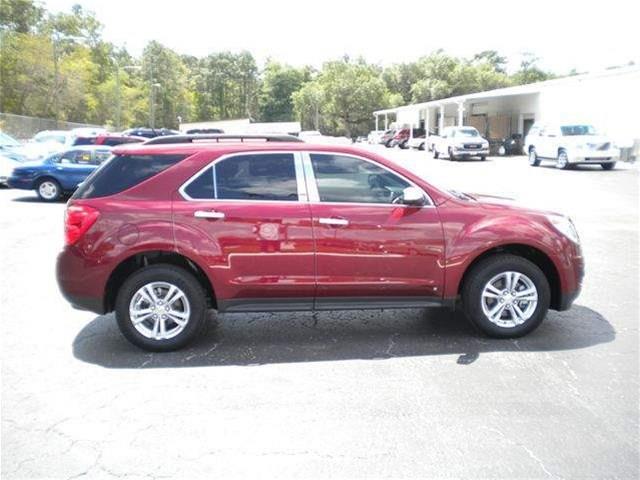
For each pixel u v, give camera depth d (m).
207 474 3.12
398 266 4.92
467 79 74.62
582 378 4.27
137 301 4.88
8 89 50.09
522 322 5.10
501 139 38.84
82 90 55.72
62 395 4.09
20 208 14.31
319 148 4.99
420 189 5.00
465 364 4.57
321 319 5.80
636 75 25.45
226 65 125.69
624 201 14.44
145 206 4.80
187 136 5.34
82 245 4.76
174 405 3.92
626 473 3.09
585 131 25.05
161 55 101.06
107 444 3.44
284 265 4.84
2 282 7.27
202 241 4.76
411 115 52.78
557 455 3.26
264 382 4.28
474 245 4.93
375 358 4.73
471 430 3.54
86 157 15.77
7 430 3.61
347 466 3.18
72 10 69.19
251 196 4.88
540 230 5.00
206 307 5.02
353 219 4.85
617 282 7.02
